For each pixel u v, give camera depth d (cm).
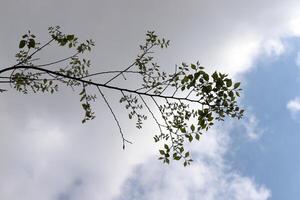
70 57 838
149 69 841
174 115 821
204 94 761
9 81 779
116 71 822
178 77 809
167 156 842
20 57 795
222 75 744
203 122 789
